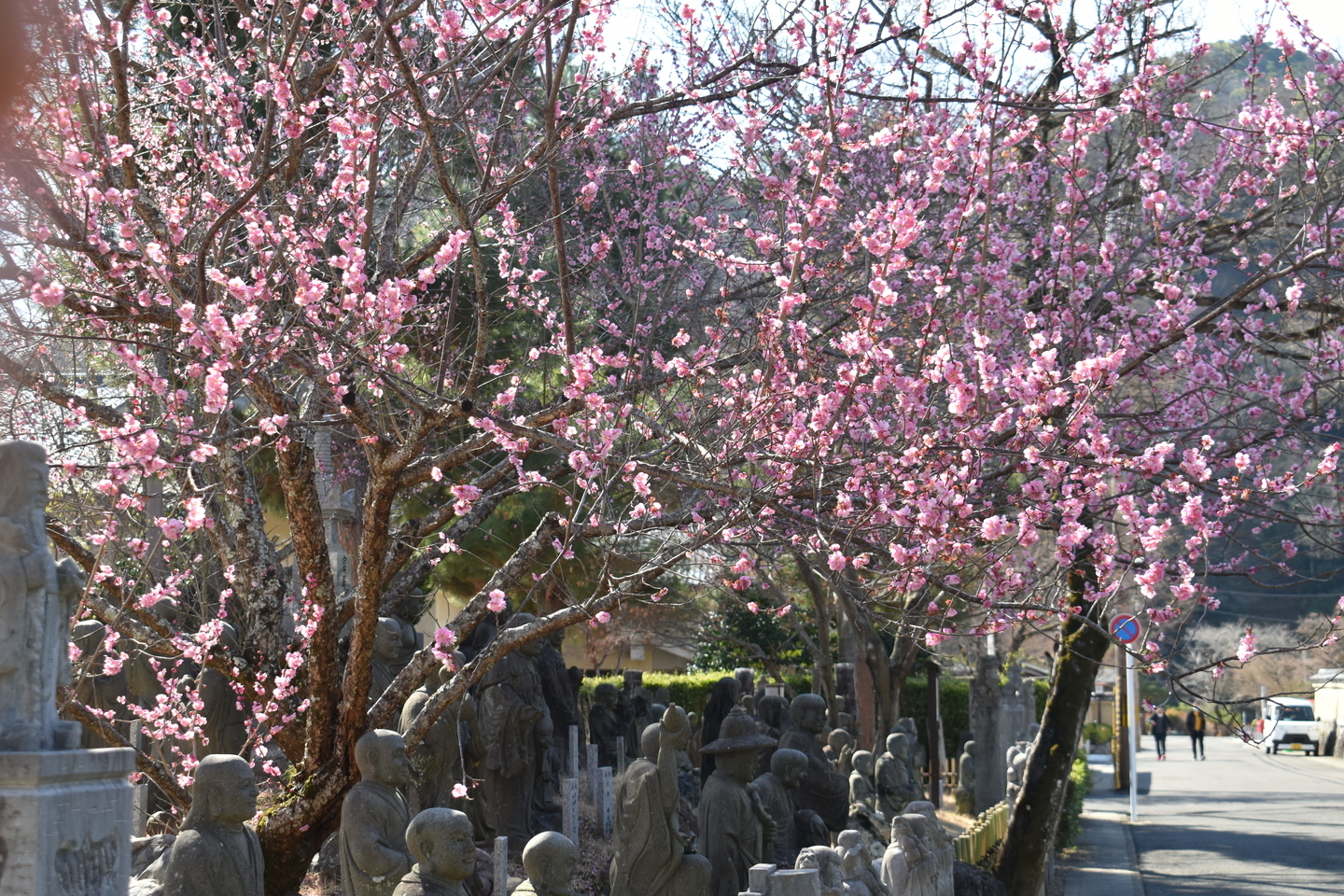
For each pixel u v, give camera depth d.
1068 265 10.21
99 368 9.48
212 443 7.17
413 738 7.95
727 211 11.70
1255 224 11.06
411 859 6.99
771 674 25.94
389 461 7.30
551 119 6.97
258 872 6.20
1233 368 10.38
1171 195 11.01
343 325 7.10
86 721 8.00
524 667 12.21
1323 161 10.15
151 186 8.61
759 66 9.08
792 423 7.14
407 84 6.47
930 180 7.71
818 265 9.68
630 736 18.02
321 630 8.20
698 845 9.58
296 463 8.04
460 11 8.31
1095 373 6.59
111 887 4.41
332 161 9.41
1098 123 9.52
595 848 12.05
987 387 6.93
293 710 8.70
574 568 15.43
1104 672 47.91
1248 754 47.16
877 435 6.91
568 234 12.59
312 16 8.48
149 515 8.62
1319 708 47.94
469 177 11.40
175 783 8.29
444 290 11.07
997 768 22.69
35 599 4.25
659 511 7.66
